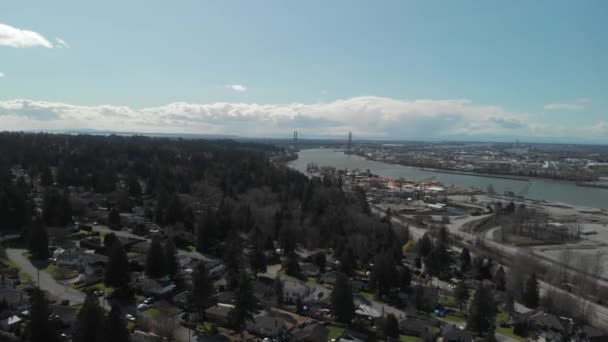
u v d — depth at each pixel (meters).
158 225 147.12
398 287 105.44
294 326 83.75
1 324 74.56
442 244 127.69
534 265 129.00
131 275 98.00
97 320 65.44
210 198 181.25
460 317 95.19
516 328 88.44
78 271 101.75
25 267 102.38
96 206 162.62
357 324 86.31
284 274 113.69
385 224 155.50
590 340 86.31
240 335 78.06
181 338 75.56
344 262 115.62
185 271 107.62
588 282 118.44
